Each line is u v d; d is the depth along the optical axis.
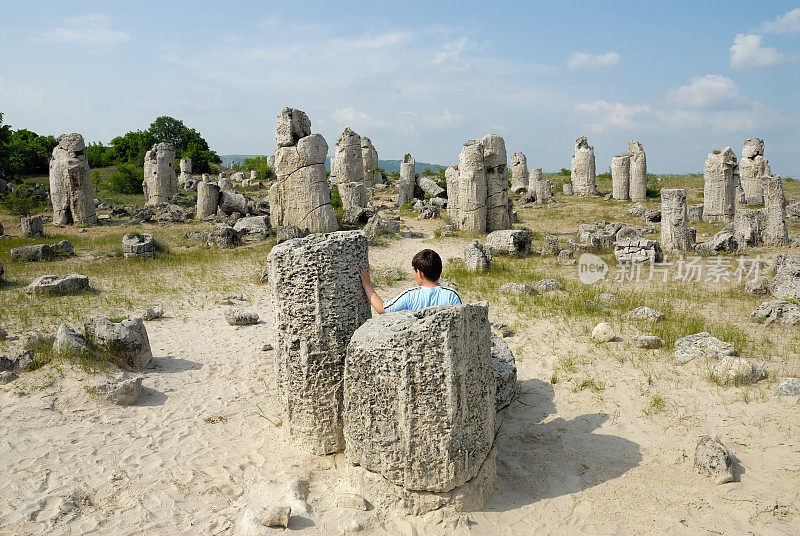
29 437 5.27
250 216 23.89
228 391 6.76
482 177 21.22
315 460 4.85
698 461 4.70
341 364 4.75
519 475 4.75
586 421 5.83
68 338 6.85
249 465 4.83
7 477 4.55
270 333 9.48
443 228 21.78
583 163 34.47
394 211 29.05
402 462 3.98
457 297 4.33
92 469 4.75
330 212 20.02
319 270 4.62
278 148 20.19
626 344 8.20
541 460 5.04
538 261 16.59
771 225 17.94
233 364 7.80
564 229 23.69
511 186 39.78
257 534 3.73
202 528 3.92
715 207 23.16
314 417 4.84
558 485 4.62
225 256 17.48
